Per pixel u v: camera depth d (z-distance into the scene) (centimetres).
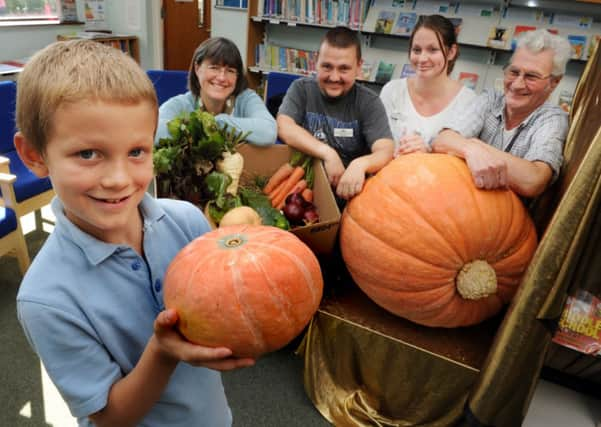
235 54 198
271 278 62
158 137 155
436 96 186
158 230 72
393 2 387
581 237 84
